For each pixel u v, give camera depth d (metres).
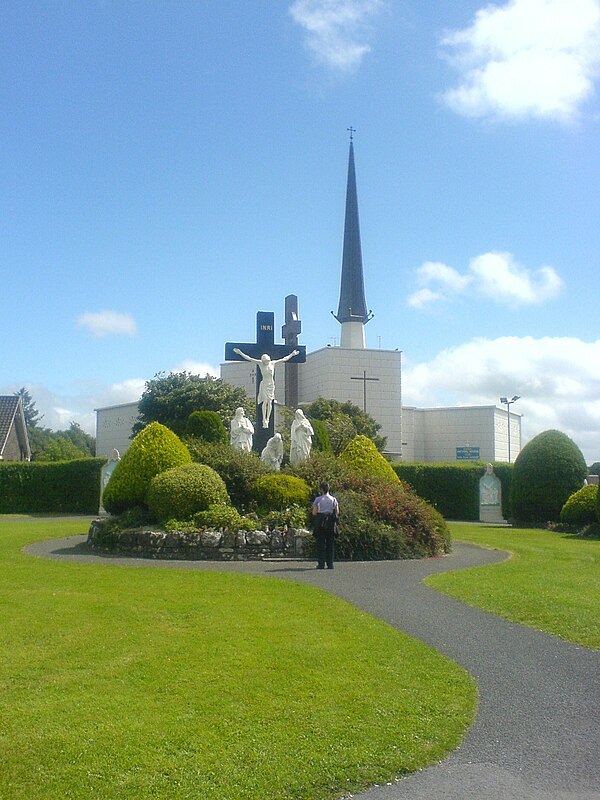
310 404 57.53
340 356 71.56
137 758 5.34
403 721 6.12
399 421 72.00
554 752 5.66
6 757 5.31
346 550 15.85
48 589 11.28
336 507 14.47
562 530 25.52
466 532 24.39
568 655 8.15
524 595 11.08
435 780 5.22
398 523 16.97
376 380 71.75
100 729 5.78
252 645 8.13
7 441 57.44
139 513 17.66
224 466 18.83
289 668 7.36
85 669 7.22
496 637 8.87
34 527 24.12
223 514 16.50
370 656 7.84
